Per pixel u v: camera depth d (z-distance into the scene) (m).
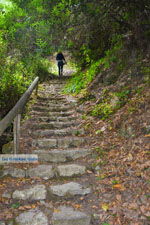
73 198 3.02
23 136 5.14
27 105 7.05
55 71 14.30
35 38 12.51
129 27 6.18
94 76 8.20
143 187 2.94
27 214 2.68
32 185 3.32
